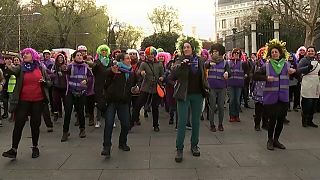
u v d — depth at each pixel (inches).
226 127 362.0
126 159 250.4
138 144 294.0
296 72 283.9
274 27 875.4
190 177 211.8
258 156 252.8
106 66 332.8
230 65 384.8
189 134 328.5
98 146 288.8
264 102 270.1
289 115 423.2
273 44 269.6
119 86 256.8
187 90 243.4
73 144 296.5
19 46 1820.9
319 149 268.7
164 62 407.5
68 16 2084.2
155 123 349.7
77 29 2242.9
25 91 251.9
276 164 234.2
